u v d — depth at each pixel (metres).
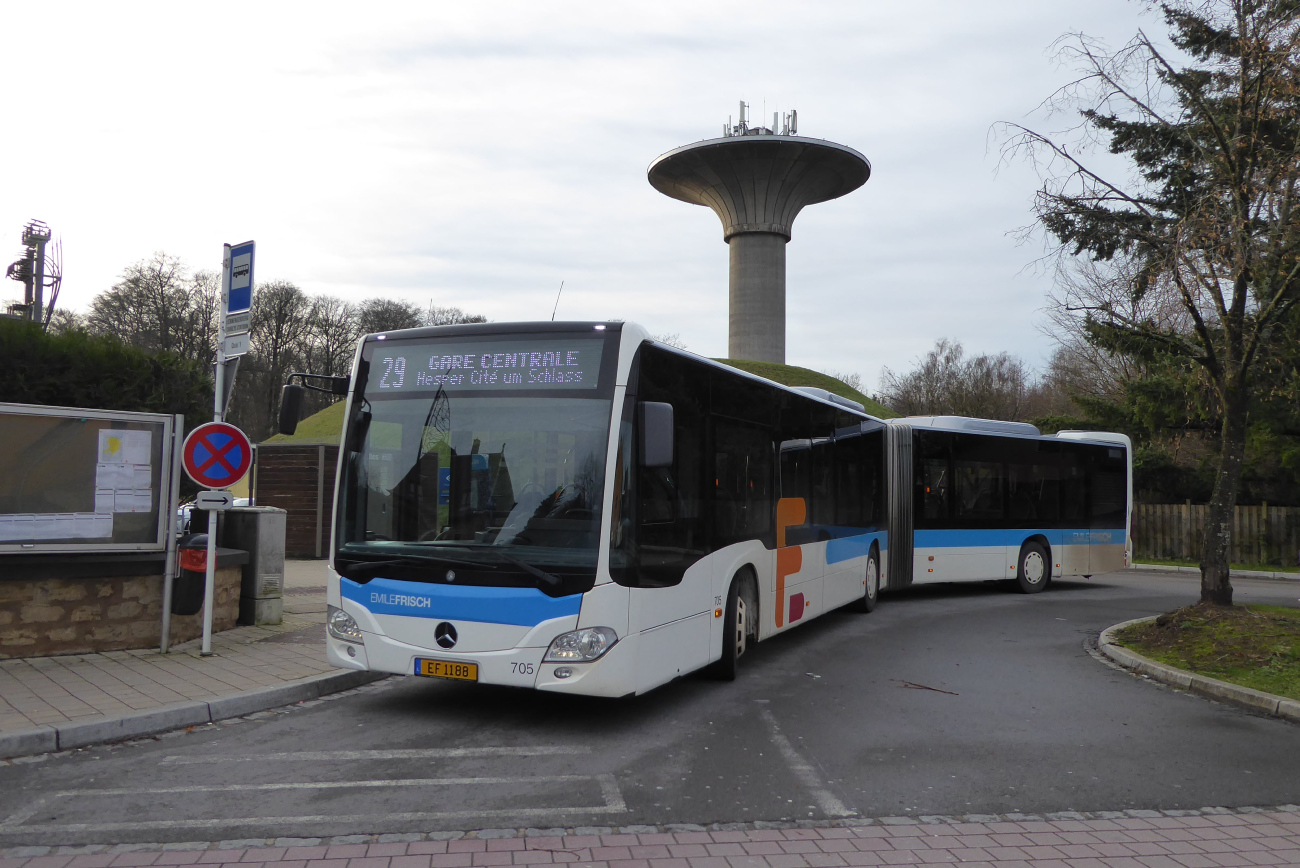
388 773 5.60
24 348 9.41
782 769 5.85
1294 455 23.84
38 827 4.61
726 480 8.39
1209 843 4.74
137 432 8.52
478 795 5.21
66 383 9.63
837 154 53.78
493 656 6.43
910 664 9.73
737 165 53.75
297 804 5.01
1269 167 9.55
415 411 7.04
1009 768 6.00
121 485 8.43
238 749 6.09
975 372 54.16
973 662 9.91
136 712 6.44
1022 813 5.16
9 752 5.76
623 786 5.43
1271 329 10.45
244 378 59.75
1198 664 9.20
